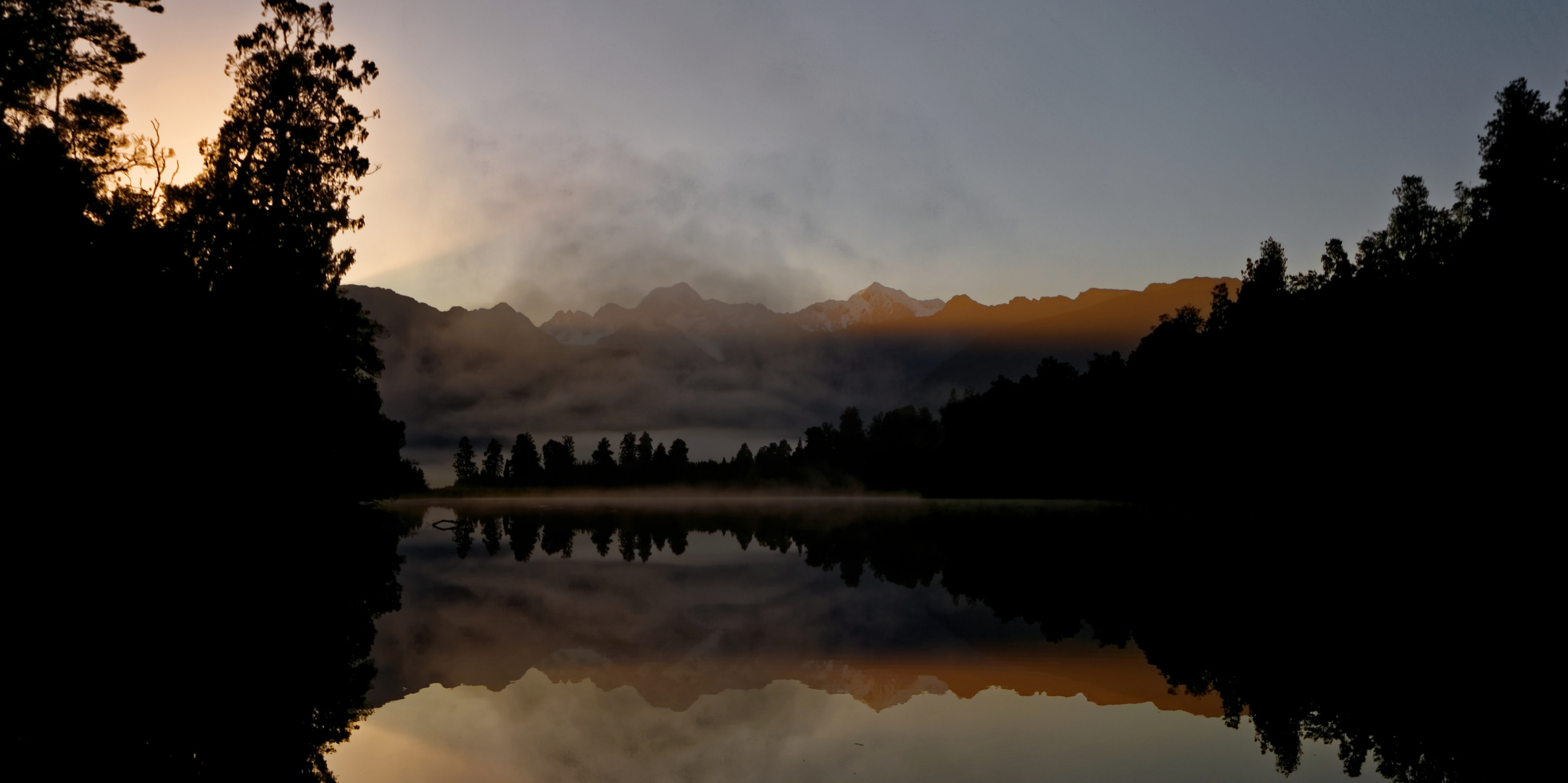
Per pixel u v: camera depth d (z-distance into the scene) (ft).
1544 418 99.09
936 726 36.29
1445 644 51.26
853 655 50.96
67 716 37.60
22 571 78.02
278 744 34.60
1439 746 32.17
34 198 84.33
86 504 83.66
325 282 123.24
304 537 125.08
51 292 82.23
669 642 55.62
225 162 112.78
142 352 90.27
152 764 31.91
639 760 32.35
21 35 92.43
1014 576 88.07
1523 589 73.10
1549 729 34.68
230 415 102.32
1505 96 108.17
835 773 30.55
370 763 32.22
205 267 106.01
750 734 35.55
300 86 116.37
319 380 122.42
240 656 51.37
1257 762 31.24
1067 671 45.96
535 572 98.84
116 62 102.17
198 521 97.76
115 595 73.72
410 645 55.42
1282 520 160.15
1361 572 87.71
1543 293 100.37
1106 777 29.81
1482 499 104.53
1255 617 61.72
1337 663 47.06
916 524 184.34
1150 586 78.95
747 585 83.97
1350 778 29.66
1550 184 104.94
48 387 81.25
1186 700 39.86
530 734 36.11
